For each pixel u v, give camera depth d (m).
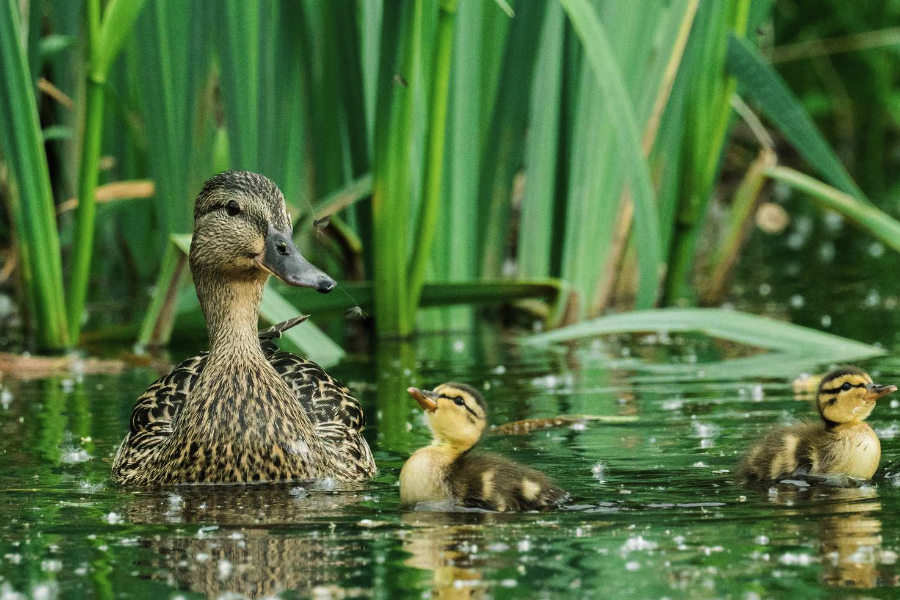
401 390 11.80
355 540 6.98
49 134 15.95
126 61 16.67
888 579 6.09
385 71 13.12
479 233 15.17
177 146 15.12
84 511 7.81
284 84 14.39
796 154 29.83
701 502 7.64
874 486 8.04
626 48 14.45
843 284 18.28
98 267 19.88
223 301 9.23
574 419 10.24
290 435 8.78
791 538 6.79
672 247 16.03
